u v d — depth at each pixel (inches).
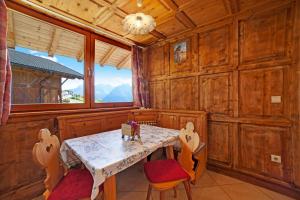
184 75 109.8
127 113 111.4
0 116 54.6
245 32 82.6
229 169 88.1
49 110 81.2
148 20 67.7
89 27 96.7
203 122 93.7
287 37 70.2
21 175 68.1
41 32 82.2
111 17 87.1
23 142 68.9
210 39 96.7
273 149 73.8
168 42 119.2
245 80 82.8
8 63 58.7
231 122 87.9
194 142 57.4
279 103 72.2
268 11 75.4
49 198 41.6
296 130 67.1
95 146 55.5
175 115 108.0
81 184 47.3
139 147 54.2
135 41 122.3
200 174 84.9
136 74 125.8
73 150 52.4
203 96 100.3
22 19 75.2
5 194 63.7
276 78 73.1
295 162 67.3
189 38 107.0
